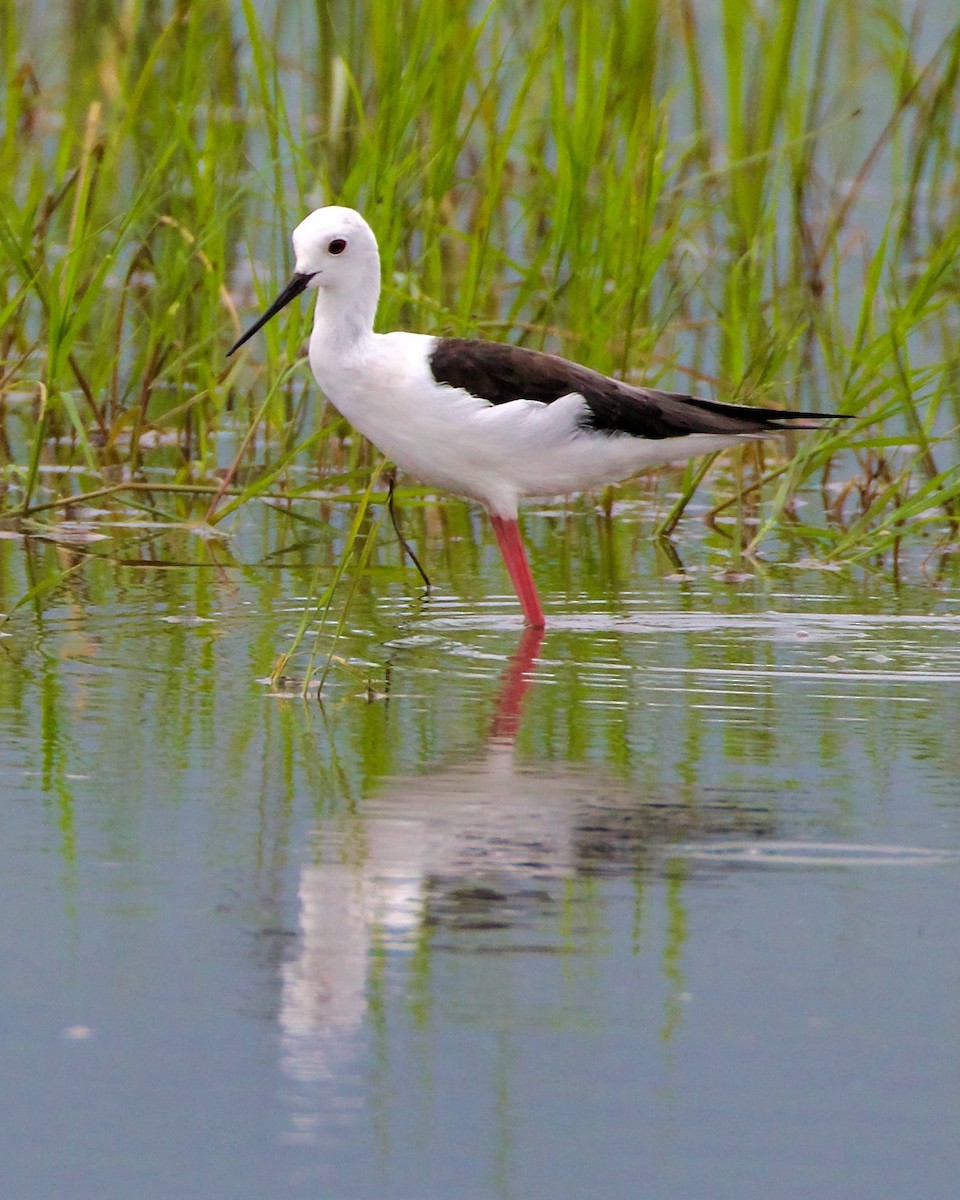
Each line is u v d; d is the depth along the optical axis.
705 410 12.14
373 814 8.28
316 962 6.90
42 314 16.47
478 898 7.43
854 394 14.27
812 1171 5.77
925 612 12.20
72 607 11.96
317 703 9.98
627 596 12.63
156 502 15.27
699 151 21.64
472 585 12.89
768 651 11.19
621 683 10.45
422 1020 6.52
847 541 13.84
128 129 16.70
